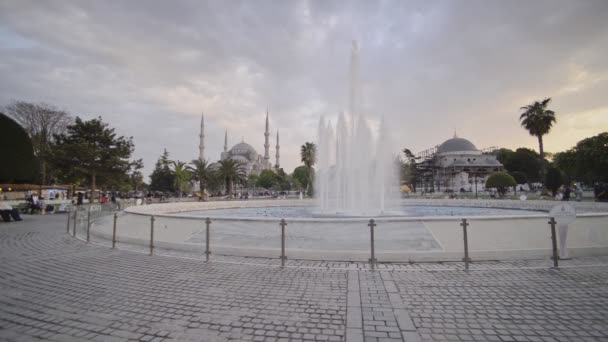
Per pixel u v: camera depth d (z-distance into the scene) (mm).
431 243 8750
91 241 12328
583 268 7578
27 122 45281
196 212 25094
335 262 8531
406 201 32094
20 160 29500
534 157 87812
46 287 6574
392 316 4992
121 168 38875
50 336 4352
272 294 6055
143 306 5484
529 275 7094
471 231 8953
